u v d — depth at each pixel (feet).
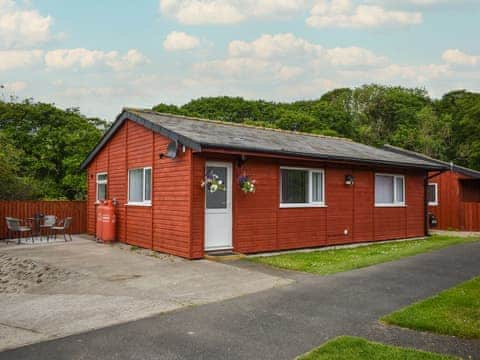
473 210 68.44
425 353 14.79
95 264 33.83
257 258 36.27
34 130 99.66
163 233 39.22
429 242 48.55
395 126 149.48
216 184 35.32
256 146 36.45
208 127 44.45
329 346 15.31
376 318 19.19
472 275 28.71
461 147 119.75
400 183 55.62
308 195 43.91
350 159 44.55
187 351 15.38
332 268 30.91
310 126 136.77
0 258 38.24
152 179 41.24
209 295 23.44
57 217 57.82
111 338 16.74
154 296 23.36
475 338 16.69
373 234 50.42
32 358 14.79
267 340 16.44
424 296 23.18
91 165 57.41
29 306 21.90
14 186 63.77
